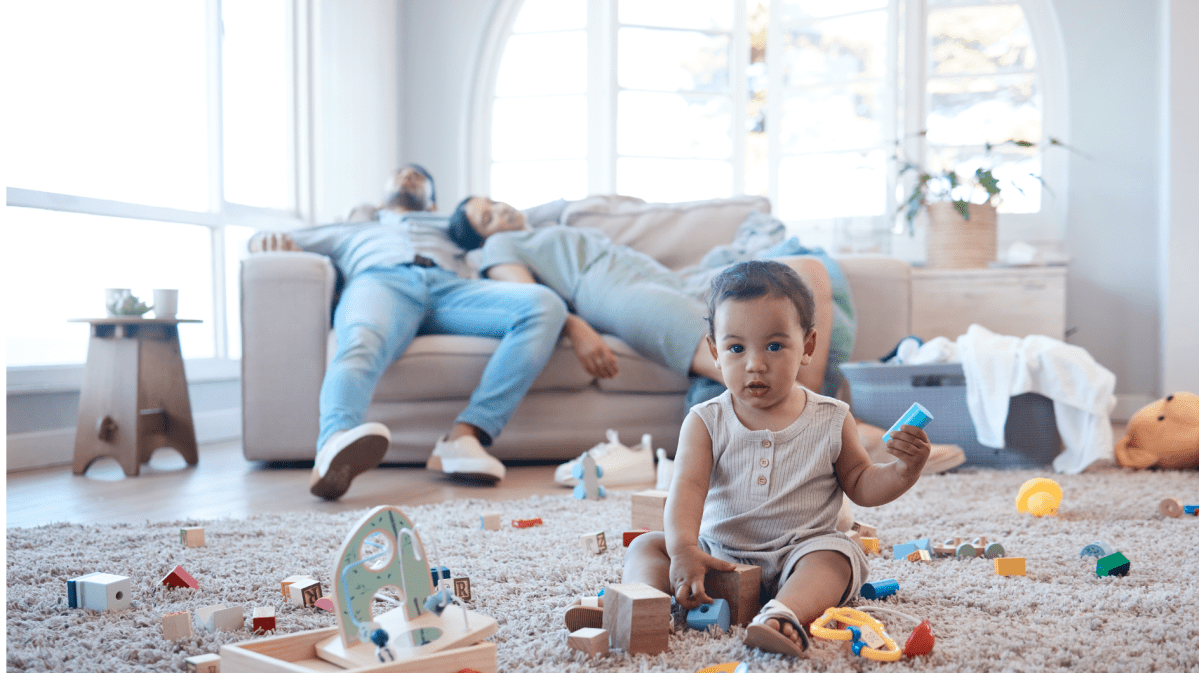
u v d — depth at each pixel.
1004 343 2.27
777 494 0.96
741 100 4.31
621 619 0.85
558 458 2.46
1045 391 2.17
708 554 0.98
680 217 3.09
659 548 1.02
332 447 1.78
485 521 1.49
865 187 4.02
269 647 0.75
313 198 3.87
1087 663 0.80
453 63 4.34
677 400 2.49
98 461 2.58
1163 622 0.93
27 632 0.92
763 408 0.98
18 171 2.51
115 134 2.89
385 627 0.77
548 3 4.33
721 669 0.77
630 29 4.25
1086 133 3.91
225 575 1.17
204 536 1.37
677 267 3.04
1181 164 3.58
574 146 4.32
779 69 4.20
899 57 3.96
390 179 3.09
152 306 2.46
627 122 4.26
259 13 3.63
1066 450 2.18
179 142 3.17
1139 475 2.10
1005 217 4.02
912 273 3.36
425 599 0.81
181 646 0.88
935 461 2.10
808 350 0.99
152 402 2.43
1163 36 3.70
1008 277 3.38
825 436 0.97
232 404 3.28
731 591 0.91
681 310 2.37
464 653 0.73
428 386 2.36
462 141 4.32
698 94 4.28
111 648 0.88
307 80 3.83
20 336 2.51
